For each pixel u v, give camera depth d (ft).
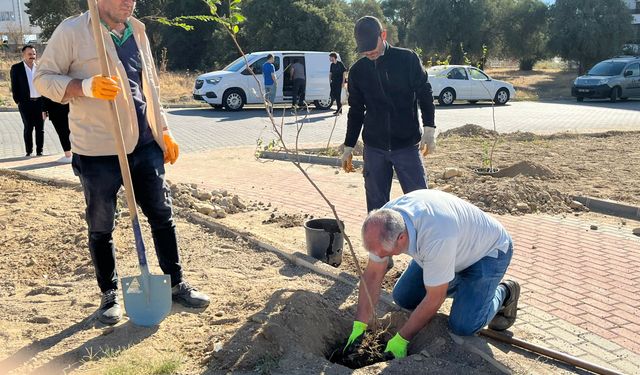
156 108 13.80
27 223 21.31
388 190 16.84
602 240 20.27
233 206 23.72
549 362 12.10
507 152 38.40
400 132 15.96
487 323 12.50
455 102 85.61
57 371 11.46
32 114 36.63
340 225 12.81
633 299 15.34
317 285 15.64
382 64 15.49
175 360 11.59
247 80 67.67
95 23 11.66
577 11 139.13
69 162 34.58
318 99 70.28
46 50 12.62
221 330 12.91
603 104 83.10
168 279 13.02
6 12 228.02
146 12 144.77
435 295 11.41
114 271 14.06
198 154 38.63
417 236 10.96
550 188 26.40
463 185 27.76
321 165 34.91
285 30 124.67
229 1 12.82
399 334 12.01
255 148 41.24
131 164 13.46
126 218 21.47
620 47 138.62
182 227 20.76
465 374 11.23
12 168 32.65
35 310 14.33
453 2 144.46
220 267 17.10
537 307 14.85
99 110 12.76
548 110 72.79
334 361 12.85
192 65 153.69
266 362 11.45
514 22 149.89
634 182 28.94
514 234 20.92
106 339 12.70
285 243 19.24
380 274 12.53
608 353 12.59
